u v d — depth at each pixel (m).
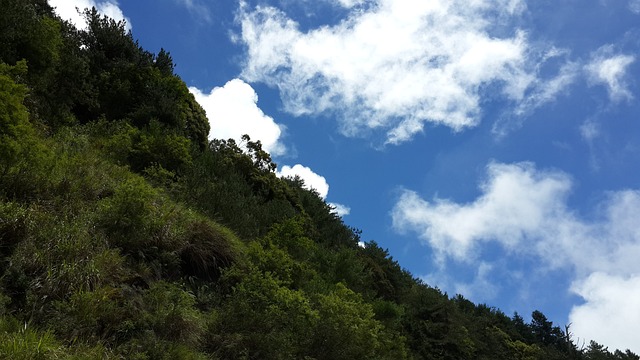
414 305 21.55
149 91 14.61
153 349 4.85
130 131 11.13
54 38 10.49
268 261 8.59
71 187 6.61
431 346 19.19
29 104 9.53
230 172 14.80
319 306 8.20
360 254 19.95
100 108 13.28
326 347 7.20
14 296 4.64
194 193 10.65
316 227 18.98
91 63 14.09
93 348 4.50
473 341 25.14
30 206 5.68
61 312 4.66
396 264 21.81
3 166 5.94
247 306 6.53
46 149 6.48
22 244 5.12
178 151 11.49
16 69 6.69
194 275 7.36
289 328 6.95
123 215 6.48
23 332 4.14
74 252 5.37
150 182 9.63
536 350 34.22
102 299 5.00
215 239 8.07
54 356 4.03
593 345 40.75
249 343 6.21
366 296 14.26
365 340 8.02
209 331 6.10
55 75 11.10
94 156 8.66
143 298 5.71
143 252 6.64
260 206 14.01
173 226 7.46
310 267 11.75
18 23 9.78
